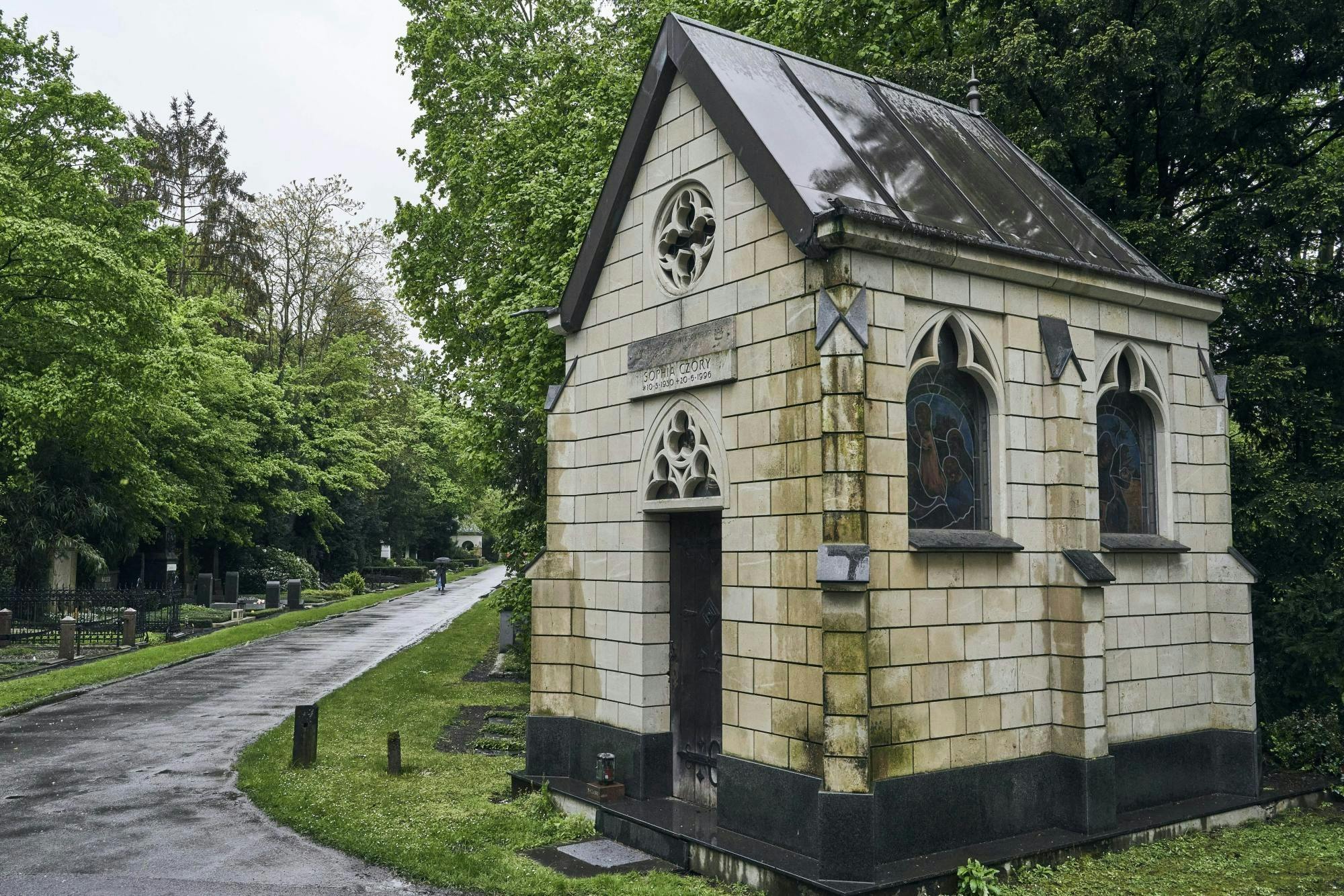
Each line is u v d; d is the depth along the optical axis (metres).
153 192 46.25
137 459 31.05
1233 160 15.54
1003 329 8.99
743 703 8.61
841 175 8.73
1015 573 8.79
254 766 12.19
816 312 7.98
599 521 10.66
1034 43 14.25
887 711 7.84
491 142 22.20
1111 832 8.67
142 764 12.62
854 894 7.03
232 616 36.34
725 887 7.87
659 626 9.95
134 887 7.97
